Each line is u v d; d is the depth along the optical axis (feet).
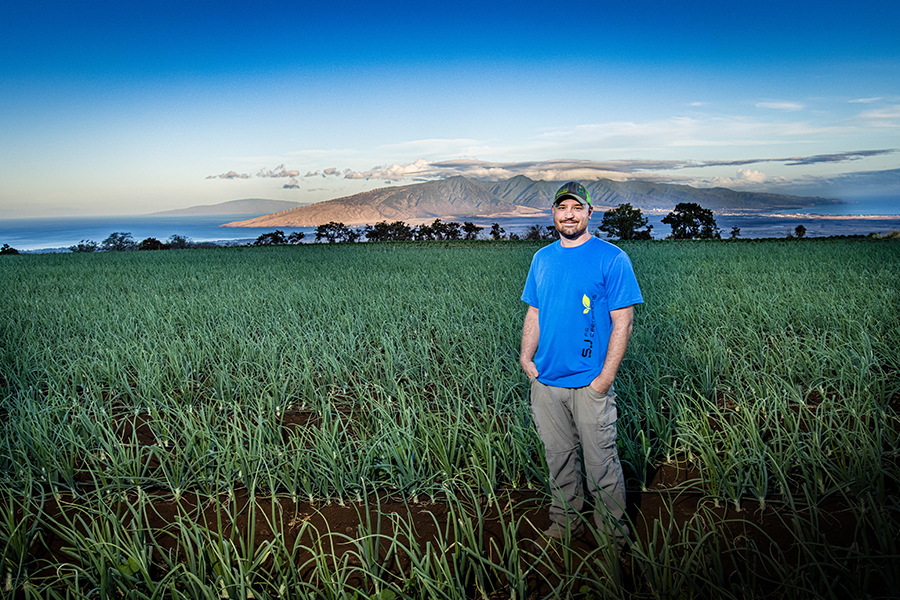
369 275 46.21
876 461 9.50
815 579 7.55
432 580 7.45
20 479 10.68
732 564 8.16
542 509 10.13
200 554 7.79
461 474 10.80
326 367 17.31
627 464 11.37
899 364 15.19
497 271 47.60
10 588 7.97
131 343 21.01
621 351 7.76
